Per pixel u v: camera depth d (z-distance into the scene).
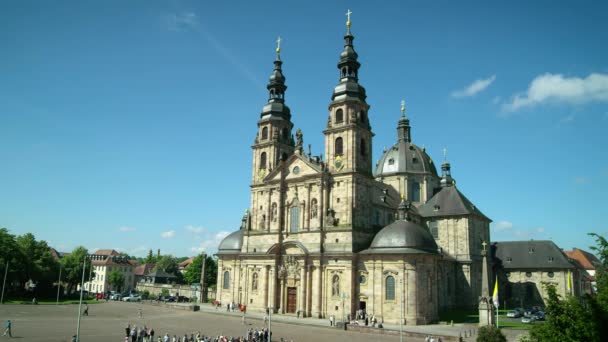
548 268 119.88
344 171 92.25
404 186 128.88
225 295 111.62
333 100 98.12
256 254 100.31
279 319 85.12
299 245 93.00
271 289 96.81
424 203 126.31
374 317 82.81
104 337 63.06
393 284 82.69
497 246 130.88
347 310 85.56
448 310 103.69
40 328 70.19
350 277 86.44
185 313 96.69
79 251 158.12
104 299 141.62
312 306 90.31
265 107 111.75
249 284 101.69
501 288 124.25
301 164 98.69
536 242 126.31
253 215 105.44
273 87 111.38
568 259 122.06
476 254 114.88
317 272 90.50
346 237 88.62
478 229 118.81
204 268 128.75
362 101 96.31
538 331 30.59
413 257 81.62
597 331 28.88
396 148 134.75
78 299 135.50
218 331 70.50
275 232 99.12
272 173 102.88
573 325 29.14
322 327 76.94
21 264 122.50
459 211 114.75
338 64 99.00
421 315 80.44
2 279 116.88
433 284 84.94
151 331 59.84
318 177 94.44
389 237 84.69
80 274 148.62
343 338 65.19
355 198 91.00
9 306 104.19
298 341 62.09
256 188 106.31
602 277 36.72
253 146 109.94
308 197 95.56
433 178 133.00
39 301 121.81
